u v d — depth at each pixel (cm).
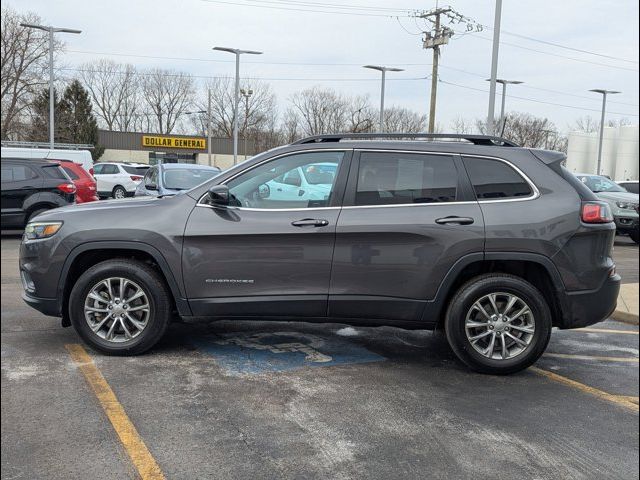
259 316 476
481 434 363
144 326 483
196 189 485
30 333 550
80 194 1480
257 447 337
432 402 412
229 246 468
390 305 464
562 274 455
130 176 2698
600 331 653
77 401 394
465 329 462
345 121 6781
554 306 473
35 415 370
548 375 484
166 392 414
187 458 322
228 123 7681
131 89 8238
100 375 443
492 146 477
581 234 455
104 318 483
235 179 484
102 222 477
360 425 370
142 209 484
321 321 477
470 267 474
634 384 468
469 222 455
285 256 465
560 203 458
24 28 5069
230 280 470
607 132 4812
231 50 3378
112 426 358
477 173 468
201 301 473
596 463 331
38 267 483
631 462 333
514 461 330
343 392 425
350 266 462
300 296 467
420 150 473
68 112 5662
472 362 467
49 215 495
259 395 414
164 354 500
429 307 462
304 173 478
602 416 399
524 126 6016
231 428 360
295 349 528
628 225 1488
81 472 305
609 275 468
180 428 358
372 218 459
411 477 310
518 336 468
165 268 471
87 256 493
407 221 457
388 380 454
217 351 514
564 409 409
